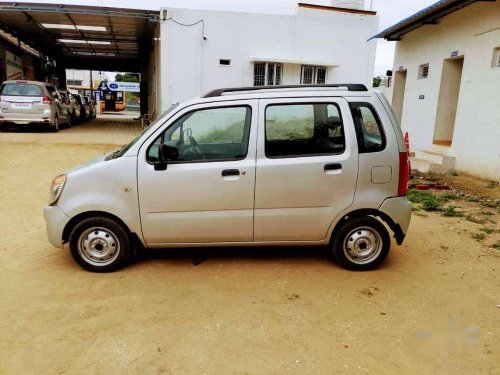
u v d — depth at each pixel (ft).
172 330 10.91
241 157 13.91
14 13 54.90
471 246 17.56
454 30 36.29
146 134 13.94
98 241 14.16
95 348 10.12
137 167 13.74
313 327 11.12
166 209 13.88
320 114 14.05
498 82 30.78
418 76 42.93
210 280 13.80
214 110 14.03
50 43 83.20
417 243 17.80
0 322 11.18
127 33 69.36
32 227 18.92
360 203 14.08
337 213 14.15
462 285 13.80
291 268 14.80
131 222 13.92
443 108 38.81
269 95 14.06
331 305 12.30
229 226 14.10
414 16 37.40
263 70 54.29
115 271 14.40
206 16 51.75
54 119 56.13
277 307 12.14
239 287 13.34
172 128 13.99
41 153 38.73
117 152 14.82
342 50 55.72
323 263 15.28
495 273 14.83
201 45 52.26
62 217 13.89
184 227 14.05
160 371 9.34
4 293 12.76
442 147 37.70
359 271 14.67
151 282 13.62
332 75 56.29
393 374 9.31
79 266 14.76
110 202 13.76
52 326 11.02
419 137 42.16
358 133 13.97
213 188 13.78
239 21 52.54
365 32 55.77
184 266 14.87
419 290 13.37
